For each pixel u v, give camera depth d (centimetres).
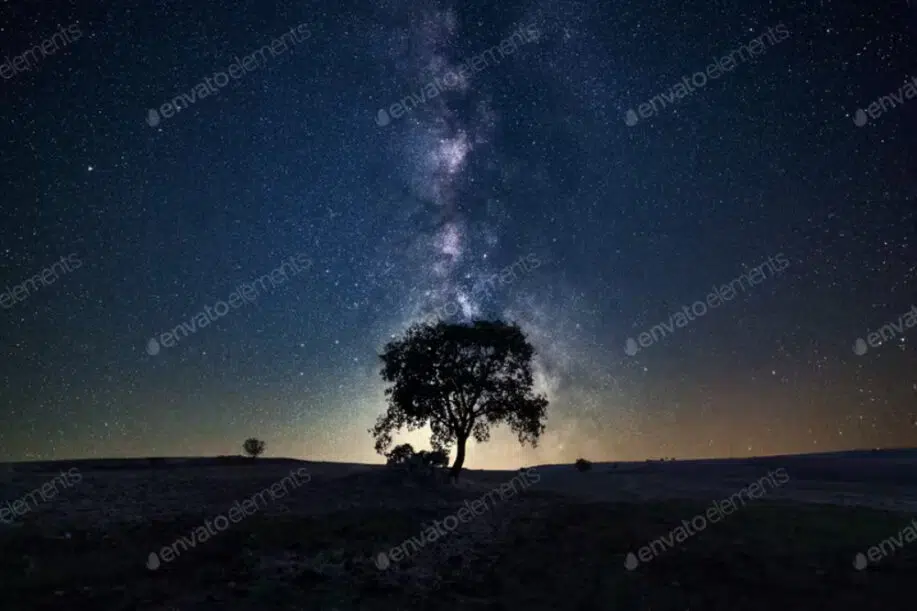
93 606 1334
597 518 2436
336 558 1797
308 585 1538
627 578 1620
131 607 1336
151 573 1595
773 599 1445
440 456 3872
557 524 2320
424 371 3962
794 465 5638
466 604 1425
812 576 1611
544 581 1605
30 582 1482
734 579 1595
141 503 2712
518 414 3994
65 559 1698
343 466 4559
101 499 2803
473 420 4022
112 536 1994
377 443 4056
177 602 1383
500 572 1684
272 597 1435
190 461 4806
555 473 5403
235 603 1387
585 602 1437
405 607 1402
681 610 1384
